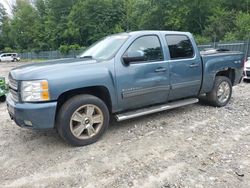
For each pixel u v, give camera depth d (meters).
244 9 33.31
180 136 4.42
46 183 3.21
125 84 4.42
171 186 3.02
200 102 6.48
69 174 3.37
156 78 4.77
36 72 3.80
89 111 4.17
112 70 4.29
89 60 4.42
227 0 34.19
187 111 5.81
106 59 4.38
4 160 3.85
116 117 4.51
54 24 60.91
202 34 32.62
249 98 7.01
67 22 57.44
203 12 35.03
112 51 4.53
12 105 3.95
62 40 59.09
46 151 4.07
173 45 5.11
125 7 52.19
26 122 3.85
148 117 5.46
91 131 4.23
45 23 62.41
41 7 70.50
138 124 5.06
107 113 4.36
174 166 3.45
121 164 3.55
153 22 39.78
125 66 4.42
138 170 3.38
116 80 4.32
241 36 24.70
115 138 4.43
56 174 3.39
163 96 5.00
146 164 3.52
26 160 3.81
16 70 4.18
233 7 33.91
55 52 53.25
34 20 69.81
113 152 3.91
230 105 6.28
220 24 29.94
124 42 4.54
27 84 3.75
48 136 4.69
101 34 52.16
